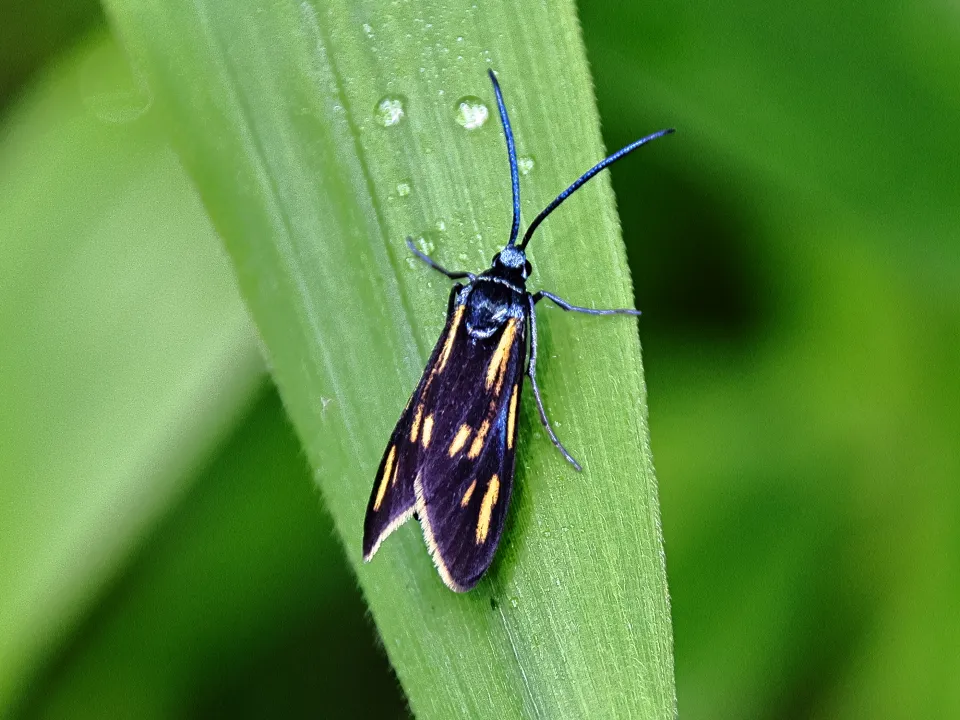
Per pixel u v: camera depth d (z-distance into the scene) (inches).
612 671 3.8
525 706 3.8
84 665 4.1
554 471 3.9
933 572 4.1
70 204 3.9
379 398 3.9
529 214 3.9
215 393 3.9
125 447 3.9
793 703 4.1
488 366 3.9
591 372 3.9
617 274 3.9
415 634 3.8
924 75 4.0
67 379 3.9
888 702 4.1
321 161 3.9
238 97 3.8
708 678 4.1
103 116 4.0
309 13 3.9
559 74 3.9
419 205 3.9
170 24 3.8
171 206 3.9
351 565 3.8
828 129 4.1
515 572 3.8
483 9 3.9
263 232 3.8
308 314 3.8
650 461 3.9
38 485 3.9
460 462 3.8
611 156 3.9
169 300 3.9
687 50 4.1
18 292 3.9
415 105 3.9
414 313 3.9
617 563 3.8
